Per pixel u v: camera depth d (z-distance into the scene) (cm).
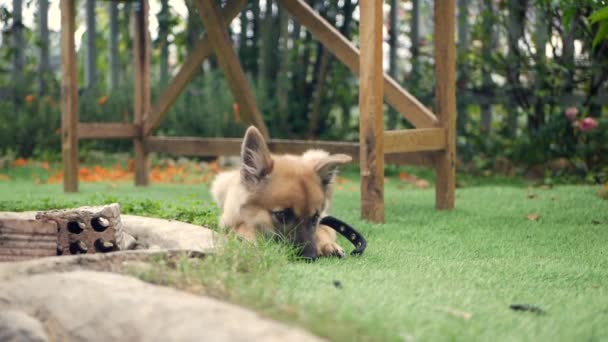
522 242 246
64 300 159
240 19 530
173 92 386
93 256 183
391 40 492
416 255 226
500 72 434
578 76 407
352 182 432
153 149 401
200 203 284
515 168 433
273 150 355
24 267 177
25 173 449
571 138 409
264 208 233
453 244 243
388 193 372
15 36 516
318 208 234
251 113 354
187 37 526
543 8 392
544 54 417
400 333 150
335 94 508
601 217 288
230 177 274
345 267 208
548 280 200
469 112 477
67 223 212
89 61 555
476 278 199
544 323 169
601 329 166
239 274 182
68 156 364
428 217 293
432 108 450
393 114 483
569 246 240
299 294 174
